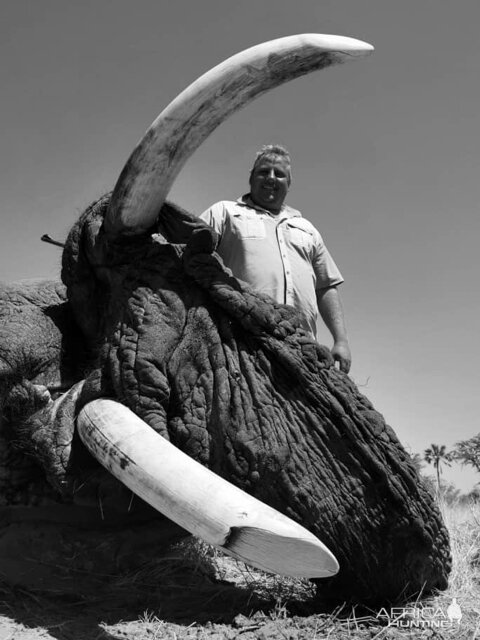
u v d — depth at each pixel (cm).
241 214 313
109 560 286
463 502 445
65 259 302
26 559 277
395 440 257
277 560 208
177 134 258
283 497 247
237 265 309
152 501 224
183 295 272
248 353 262
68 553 283
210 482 219
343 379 263
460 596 265
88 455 270
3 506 289
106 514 282
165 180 268
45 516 288
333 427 252
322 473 249
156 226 285
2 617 240
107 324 285
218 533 209
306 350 262
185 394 258
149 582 284
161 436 243
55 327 300
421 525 249
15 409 278
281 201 323
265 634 233
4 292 306
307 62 242
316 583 261
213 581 299
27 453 281
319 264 331
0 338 282
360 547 248
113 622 246
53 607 254
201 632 236
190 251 272
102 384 265
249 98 253
